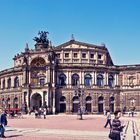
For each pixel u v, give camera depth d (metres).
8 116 117.44
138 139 41.56
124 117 117.62
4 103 165.75
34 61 153.38
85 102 151.88
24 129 59.66
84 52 157.50
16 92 158.25
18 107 156.38
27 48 154.62
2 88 169.50
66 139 42.97
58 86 150.88
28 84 149.62
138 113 148.62
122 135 44.34
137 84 158.12
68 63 154.12
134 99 157.88
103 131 55.47
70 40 158.75
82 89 151.50
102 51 160.88
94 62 158.50
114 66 161.25
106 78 157.50
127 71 160.25
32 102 149.25
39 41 162.12
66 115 137.38
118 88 160.00
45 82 150.25
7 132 53.53
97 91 154.25
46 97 146.38
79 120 95.50
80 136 46.88
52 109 146.12
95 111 152.50
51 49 151.25
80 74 153.75
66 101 150.12
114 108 158.50
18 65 163.00
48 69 149.00
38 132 53.47
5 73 166.88
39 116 116.00
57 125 71.75
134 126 67.06
